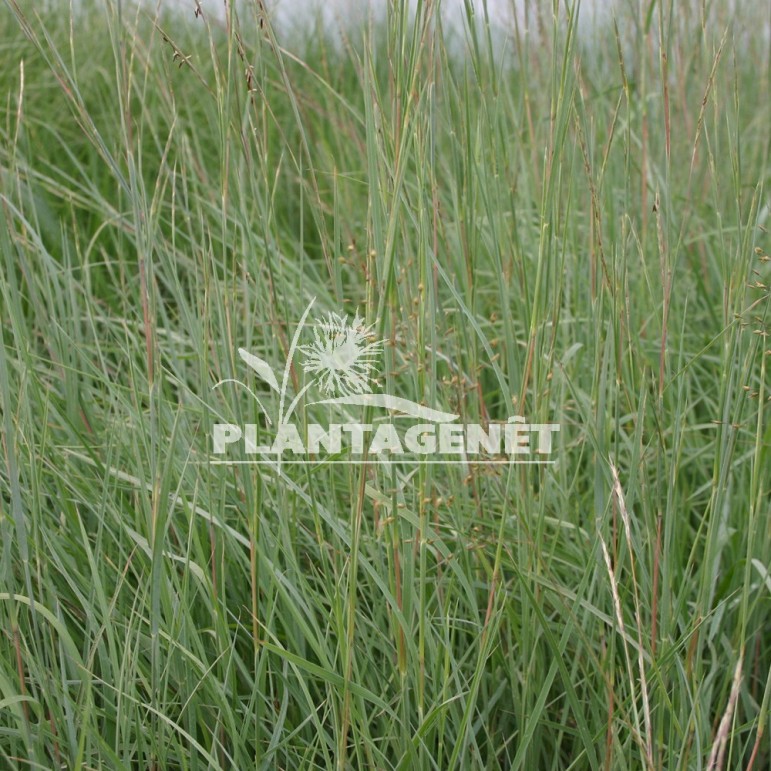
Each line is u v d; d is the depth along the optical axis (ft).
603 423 4.95
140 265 4.25
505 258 6.26
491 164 5.50
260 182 7.36
